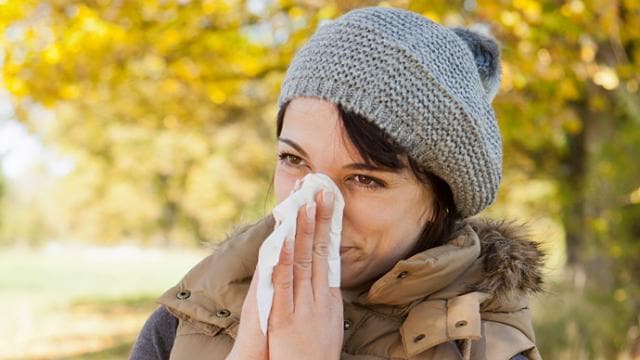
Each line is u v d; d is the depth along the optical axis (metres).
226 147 19.84
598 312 5.26
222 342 1.32
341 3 4.30
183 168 23.62
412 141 1.21
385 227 1.22
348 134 1.18
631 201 5.28
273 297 1.14
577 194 8.04
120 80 6.27
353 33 1.22
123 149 20.70
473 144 1.25
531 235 1.37
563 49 5.08
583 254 5.77
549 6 4.95
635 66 4.88
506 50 4.97
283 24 5.80
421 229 1.30
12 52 5.64
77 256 33.25
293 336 1.14
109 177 25.75
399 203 1.23
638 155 5.37
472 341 1.23
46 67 5.70
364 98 1.18
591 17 4.68
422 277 1.22
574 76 5.41
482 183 1.29
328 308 1.16
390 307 1.28
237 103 7.71
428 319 1.22
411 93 1.20
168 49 6.04
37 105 6.51
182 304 1.35
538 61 5.03
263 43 6.13
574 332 5.23
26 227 45.75
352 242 1.23
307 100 1.21
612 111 6.79
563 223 8.14
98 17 5.55
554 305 5.34
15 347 8.40
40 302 12.88
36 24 5.55
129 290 15.51
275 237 1.11
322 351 1.14
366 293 1.30
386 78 1.19
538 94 5.80
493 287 1.25
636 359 5.20
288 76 1.27
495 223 1.36
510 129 5.82
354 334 1.27
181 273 21.72
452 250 1.24
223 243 1.45
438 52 1.25
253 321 1.16
